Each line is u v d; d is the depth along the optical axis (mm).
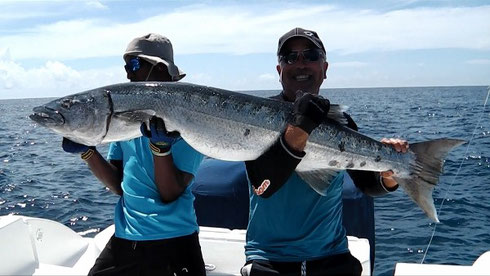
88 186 10828
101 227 7680
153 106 2555
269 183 2580
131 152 2838
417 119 28094
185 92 2598
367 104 51812
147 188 2791
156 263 2764
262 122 2676
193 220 2900
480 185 9391
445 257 5750
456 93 91750
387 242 6340
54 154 17359
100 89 2578
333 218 2920
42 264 3346
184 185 2771
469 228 6762
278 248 2895
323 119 2521
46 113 2518
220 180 4078
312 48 2986
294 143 2490
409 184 2926
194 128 2613
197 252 2875
